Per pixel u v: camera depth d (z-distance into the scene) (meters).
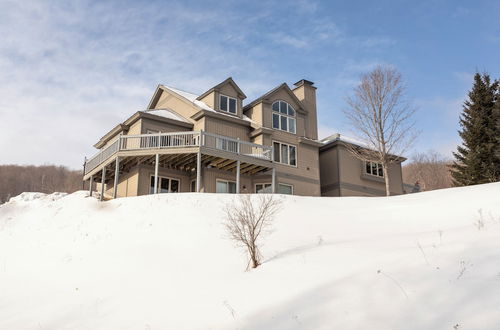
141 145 22.88
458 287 5.88
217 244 11.82
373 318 5.57
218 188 24.17
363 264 7.70
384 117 28.61
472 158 29.88
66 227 16.55
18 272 11.94
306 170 28.05
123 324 7.37
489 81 32.69
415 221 12.58
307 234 12.15
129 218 16.08
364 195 30.38
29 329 7.84
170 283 9.22
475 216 11.61
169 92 28.05
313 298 6.62
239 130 26.14
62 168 99.00
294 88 31.44
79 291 9.68
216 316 6.88
